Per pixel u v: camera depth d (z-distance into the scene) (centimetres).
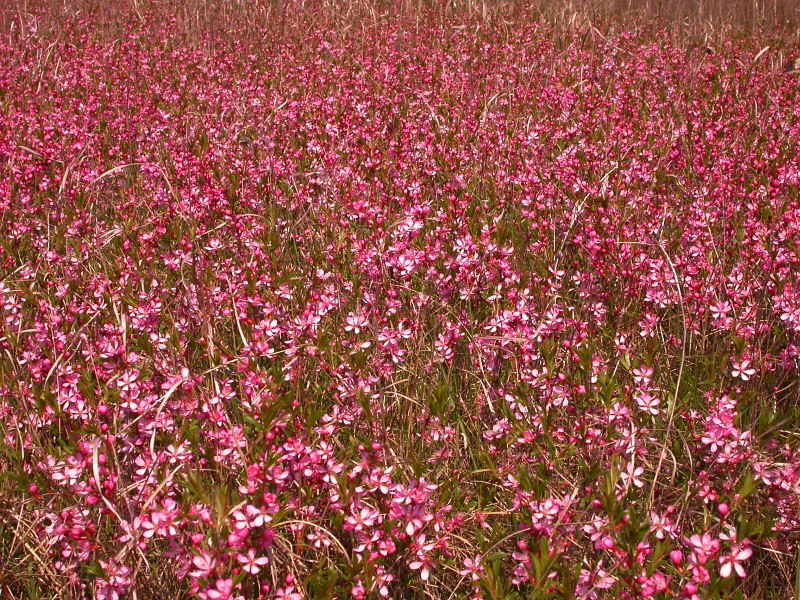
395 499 266
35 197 574
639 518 292
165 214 531
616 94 855
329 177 593
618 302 441
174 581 288
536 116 790
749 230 450
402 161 631
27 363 383
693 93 880
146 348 341
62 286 434
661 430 342
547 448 324
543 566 239
